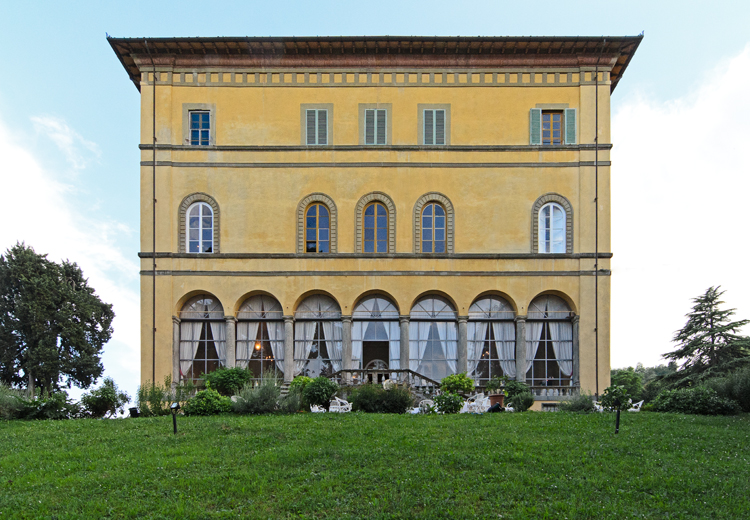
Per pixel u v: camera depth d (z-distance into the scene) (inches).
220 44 1218.0
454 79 1251.2
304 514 435.8
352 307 1200.8
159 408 886.4
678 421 732.0
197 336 1213.7
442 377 1209.4
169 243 1204.5
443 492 470.3
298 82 1248.8
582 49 1228.5
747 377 849.5
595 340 1181.7
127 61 1267.2
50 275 1900.8
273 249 1213.7
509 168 1230.9
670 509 439.2
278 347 1215.6
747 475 503.5
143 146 1218.6
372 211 1233.4
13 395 844.6
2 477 513.3
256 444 606.2
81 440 644.1
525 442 600.4
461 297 1205.1
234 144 1232.2
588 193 1217.4
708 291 1642.5
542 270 1204.5
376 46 1226.0
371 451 567.8
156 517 430.9
